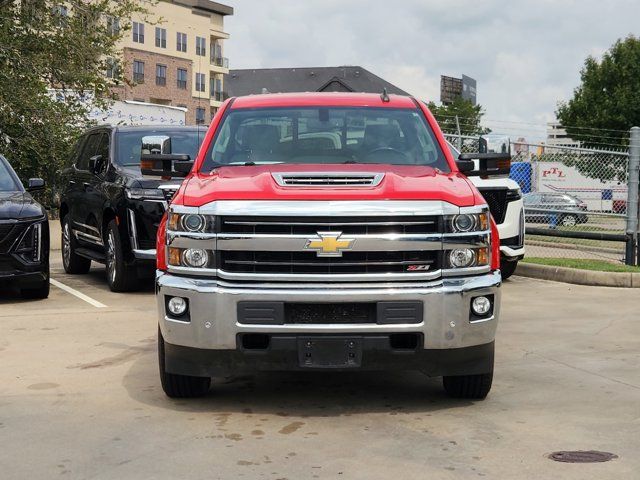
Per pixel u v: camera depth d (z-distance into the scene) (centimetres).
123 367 689
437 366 538
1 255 1015
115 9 2373
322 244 522
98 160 1186
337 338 522
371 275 525
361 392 611
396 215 527
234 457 463
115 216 1101
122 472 439
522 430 514
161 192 1069
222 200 535
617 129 5459
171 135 1219
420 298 525
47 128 2112
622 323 907
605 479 427
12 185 1141
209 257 533
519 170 1820
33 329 855
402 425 526
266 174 571
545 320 926
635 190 1423
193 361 541
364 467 446
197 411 558
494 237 563
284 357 526
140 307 998
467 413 554
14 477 432
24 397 593
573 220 1788
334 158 643
